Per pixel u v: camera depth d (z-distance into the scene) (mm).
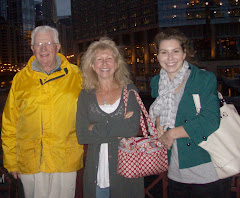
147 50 100062
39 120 2459
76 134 2465
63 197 2617
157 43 2230
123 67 2512
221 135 2018
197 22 89188
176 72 2248
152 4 95375
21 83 2508
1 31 129500
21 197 2678
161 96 2266
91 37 130750
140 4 101250
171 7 90688
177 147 2197
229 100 40469
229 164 2012
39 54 2486
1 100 66312
